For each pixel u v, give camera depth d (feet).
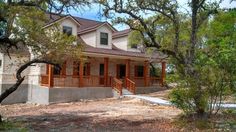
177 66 51.88
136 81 117.29
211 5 52.21
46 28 53.16
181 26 63.00
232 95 49.01
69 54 55.67
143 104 82.17
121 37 121.39
